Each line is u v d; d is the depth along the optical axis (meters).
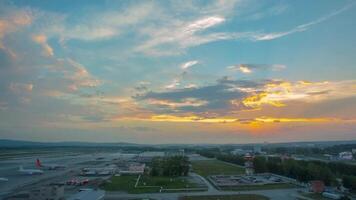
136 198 126.38
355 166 178.38
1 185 164.00
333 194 125.69
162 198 126.50
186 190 145.00
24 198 122.38
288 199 123.50
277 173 196.25
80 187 155.62
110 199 124.25
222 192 139.75
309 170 159.50
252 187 152.12
